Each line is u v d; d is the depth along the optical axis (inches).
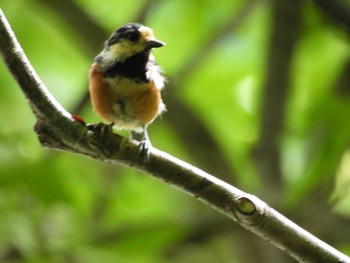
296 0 470.9
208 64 576.7
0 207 441.4
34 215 442.6
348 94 438.3
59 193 449.4
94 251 437.4
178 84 493.7
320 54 546.0
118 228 445.1
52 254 433.4
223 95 591.5
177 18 595.5
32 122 542.9
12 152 464.1
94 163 502.0
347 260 230.1
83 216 453.1
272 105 479.5
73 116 238.7
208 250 470.3
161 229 442.3
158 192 516.7
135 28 311.1
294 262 451.5
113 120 302.2
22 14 559.2
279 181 461.4
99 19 536.7
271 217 230.1
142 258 442.6
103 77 296.2
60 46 583.5
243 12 556.1
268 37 485.4
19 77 228.2
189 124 481.4
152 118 304.3
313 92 532.1
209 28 593.3
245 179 477.1
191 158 481.4
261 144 474.9
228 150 533.0
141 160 239.3
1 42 223.5
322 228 418.0
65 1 502.3
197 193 236.2
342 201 477.4
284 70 481.7
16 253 432.8
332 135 390.3
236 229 452.4
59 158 467.5
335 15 411.2
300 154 488.7
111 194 491.8
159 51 603.5
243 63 602.2
